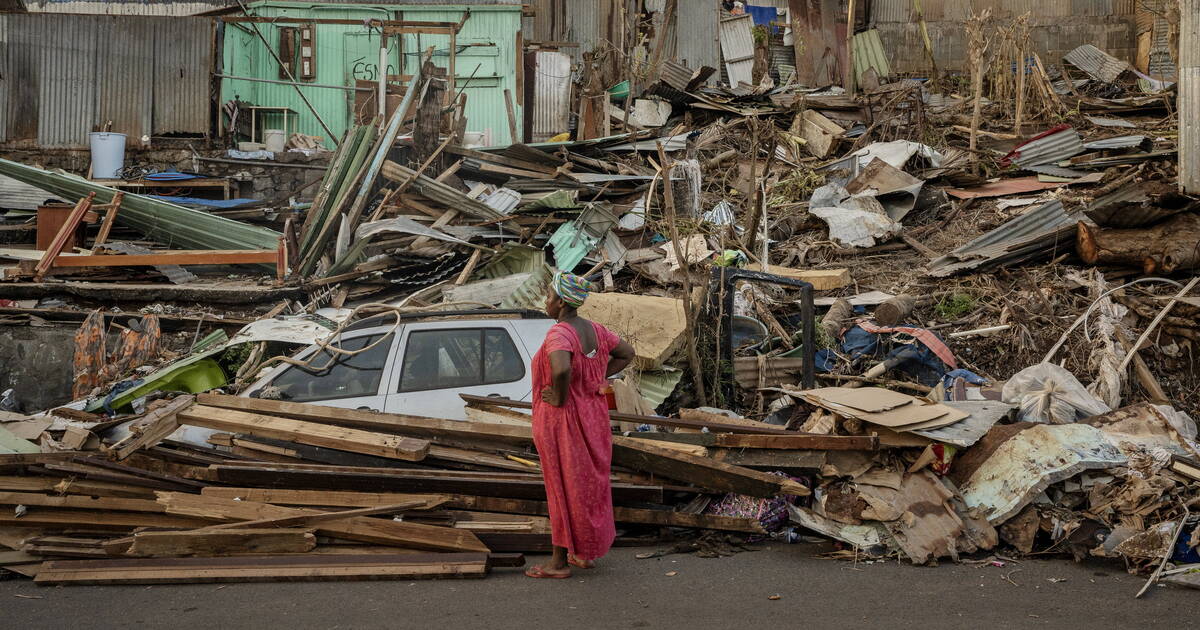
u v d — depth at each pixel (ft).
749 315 33.32
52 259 35.68
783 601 14.53
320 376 21.86
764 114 62.18
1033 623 13.25
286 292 35.53
